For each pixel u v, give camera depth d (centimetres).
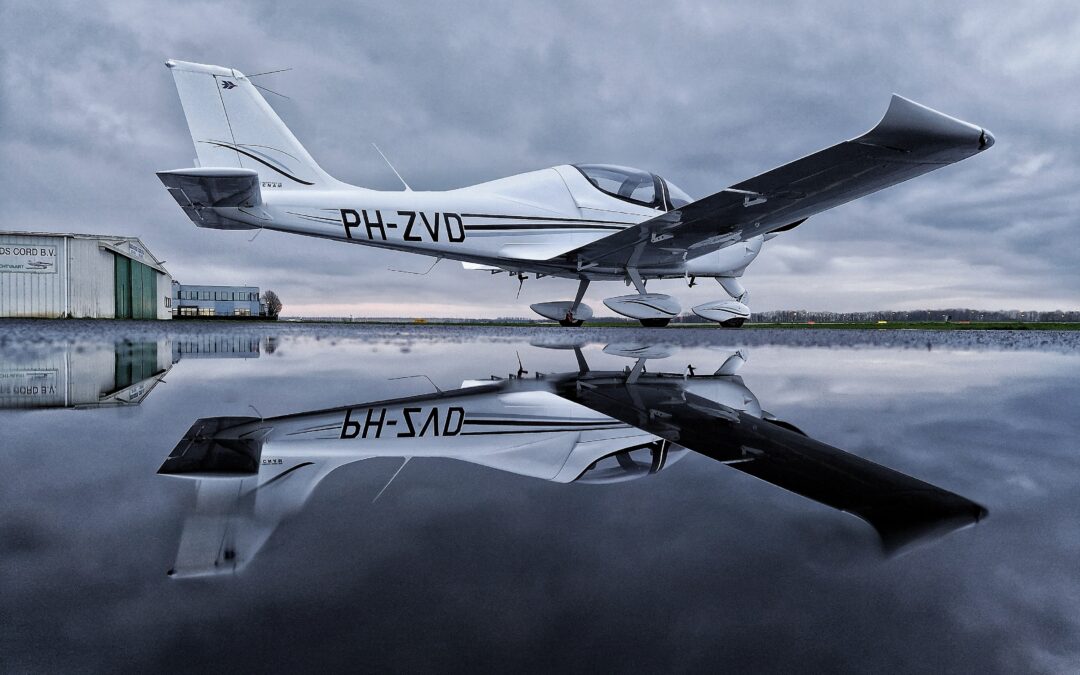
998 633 26
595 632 26
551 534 41
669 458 65
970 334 656
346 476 57
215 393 125
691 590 32
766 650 24
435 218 645
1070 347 380
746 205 495
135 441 73
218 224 606
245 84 602
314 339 439
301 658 24
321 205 605
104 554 36
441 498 50
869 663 24
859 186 443
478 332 637
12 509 45
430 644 26
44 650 24
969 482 55
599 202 711
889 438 78
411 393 127
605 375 172
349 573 34
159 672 22
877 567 35
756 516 45
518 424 86
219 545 38
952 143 353
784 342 428
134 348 297
